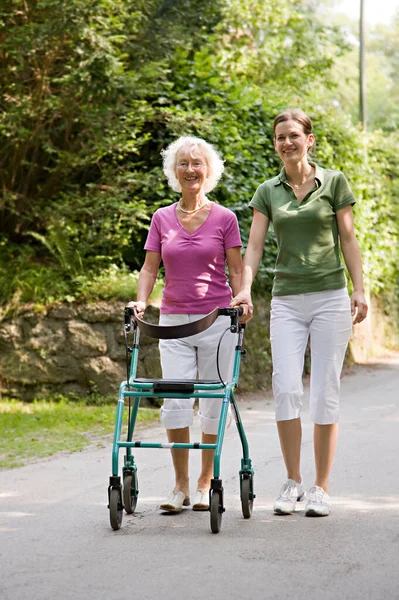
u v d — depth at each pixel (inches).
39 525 240.5
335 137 706.8
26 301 497.7
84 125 525.0
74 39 471.8
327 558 203.3
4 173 527.5
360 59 970.7
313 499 245.3
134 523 240.2
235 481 292.7
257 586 184.4
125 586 186.1
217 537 223.1
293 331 252.8
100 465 329.1
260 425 414.6
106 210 520.1
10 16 478.9
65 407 473.4
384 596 177.8
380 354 831.7
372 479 288.4
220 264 256.8
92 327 489.1
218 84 592.4
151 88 543.8
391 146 858.8
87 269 516.4
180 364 252.1
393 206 839.7
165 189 550.6
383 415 437.4
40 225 546.6
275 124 255.8
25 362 491.8
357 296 253.6
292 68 935.7
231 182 558.9
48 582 190.2
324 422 249.1
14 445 375.2
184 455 257.1
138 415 445.4
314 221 251.0
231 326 238.8
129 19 523.2
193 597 178.4
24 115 487.8
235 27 858.1
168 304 256.1
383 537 220.5
